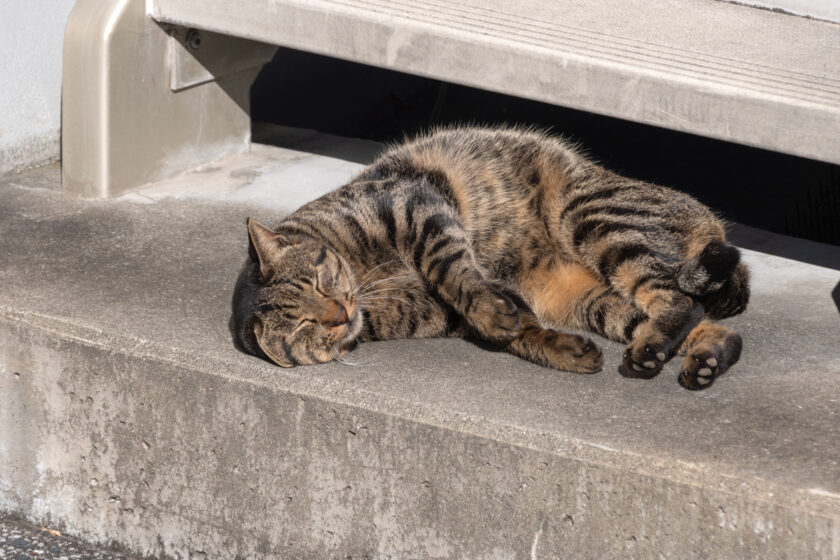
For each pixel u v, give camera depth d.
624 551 3.11
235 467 3.59
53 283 4.13
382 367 3.58
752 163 7.07
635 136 7.34
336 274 3.85
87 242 4.54
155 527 3.82
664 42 4.40
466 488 3.26
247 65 5.55
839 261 4.59
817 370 3.54
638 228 4.00
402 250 4.00
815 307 4.08
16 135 5.32
